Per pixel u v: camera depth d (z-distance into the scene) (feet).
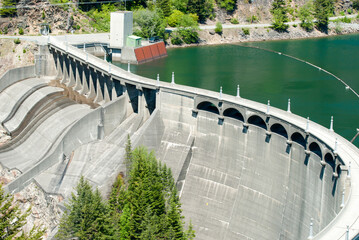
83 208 357.61
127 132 534.78
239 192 443.32
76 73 646.33
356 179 327.47
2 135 603.67
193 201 463.42
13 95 649.61
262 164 430.61
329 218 353.72
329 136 377.91
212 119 472.85
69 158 521.65
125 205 398.21
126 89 547.49
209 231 442.09
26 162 541.34
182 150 485.56
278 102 569.64
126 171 465.88
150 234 350.84
